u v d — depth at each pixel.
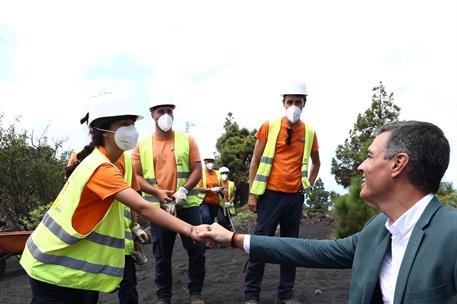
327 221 12.88
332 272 6.09
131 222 4.23
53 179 11.87
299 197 4.84
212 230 2.68
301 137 4.82
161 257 4.79
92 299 3.07
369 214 6.86
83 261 2.88
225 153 21.28
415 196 1.88
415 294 1.74
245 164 21.58
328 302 4.91
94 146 3.17
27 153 11.97
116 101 3.10
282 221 4.88
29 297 6.47
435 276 1.72
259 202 4.86
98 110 3.09
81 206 2.85
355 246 2.32
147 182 4.73
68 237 2.83
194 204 4.83
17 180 11.60
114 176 2.88
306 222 12.92
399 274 1.80
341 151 15.04
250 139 21.50
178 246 9.41
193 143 4.91
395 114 14.68
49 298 2.91
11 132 11.88
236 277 6.14
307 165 4.89
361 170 2.00
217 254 7.86
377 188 1.93
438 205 1.86
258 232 4.82
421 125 1.89
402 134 1.87
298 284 5.61
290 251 2.46
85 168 2.88
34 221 11.00
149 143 4.90
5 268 8.98
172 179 4.79
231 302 5.09
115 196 2.87
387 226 1.95
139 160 4.89
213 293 5.48
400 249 1.90
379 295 1.97
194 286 4.89
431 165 1.84
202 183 10.39
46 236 2.90
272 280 5.87
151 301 5.43
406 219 1.88
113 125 3.10
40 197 11.84
